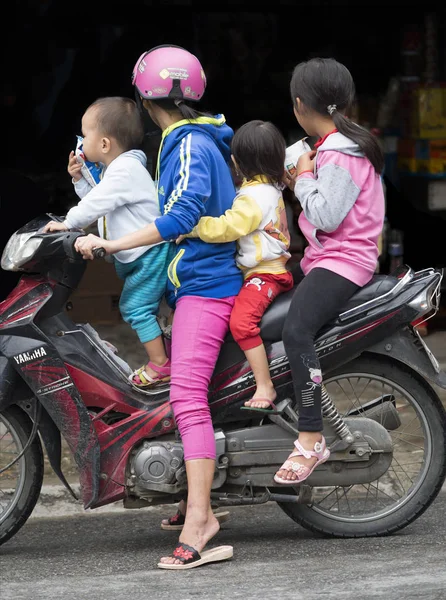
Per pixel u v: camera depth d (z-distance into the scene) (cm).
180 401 604
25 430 631
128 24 1322
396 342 628
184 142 596
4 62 1300
